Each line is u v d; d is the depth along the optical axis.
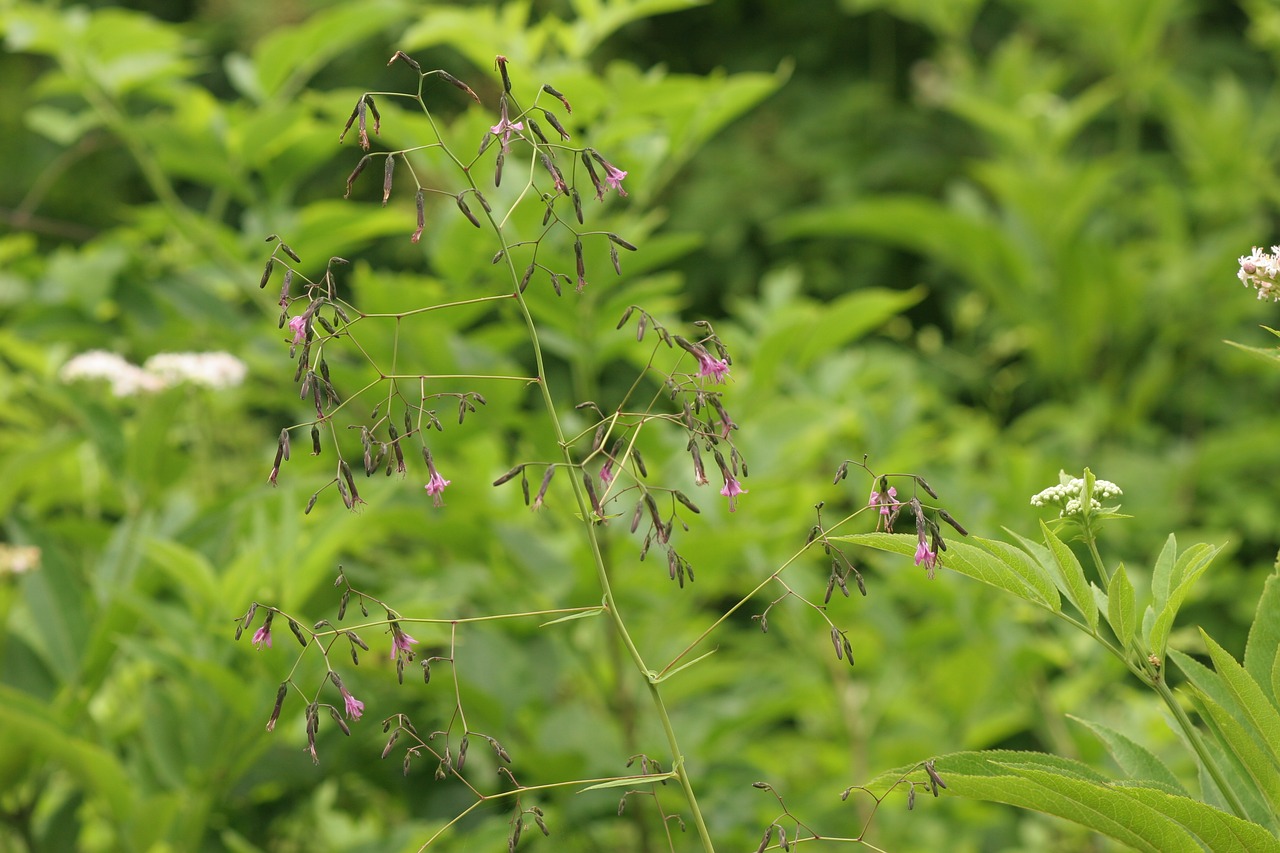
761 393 2.46
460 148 2.09
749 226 5.60
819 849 2.34
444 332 2.06
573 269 2.03
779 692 2.39
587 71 2.16
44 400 2.54
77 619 2.00
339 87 5.57
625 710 2.25
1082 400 4.25
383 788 2.18
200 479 2.67
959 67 4.60
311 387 1.62
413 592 2.08
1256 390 4.77
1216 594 3.76
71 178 6.27
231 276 2.47
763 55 6.02
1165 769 1.67
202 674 1.91
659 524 1.64
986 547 1.63
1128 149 4.45
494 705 2.02
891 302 2.45
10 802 2.00
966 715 2.64
